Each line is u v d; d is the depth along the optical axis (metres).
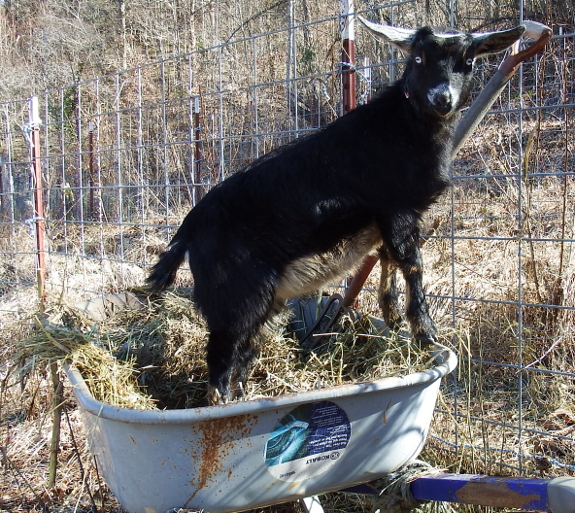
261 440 2.22
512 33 3.03
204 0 19.59
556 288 4.39
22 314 5.56
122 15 20.42
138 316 3.85
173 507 2.24
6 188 10.15
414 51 3.18
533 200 6.01
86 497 3.50
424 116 3.18
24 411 4.45
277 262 3.18
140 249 7.13
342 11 3.83
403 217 3.22
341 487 2.46
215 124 7.97
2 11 25.55
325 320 3.72
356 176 3.21
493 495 2.14
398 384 2.33
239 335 3.09
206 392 3.38
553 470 3.22
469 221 6.81
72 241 7.24
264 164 3.31
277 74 9.60
